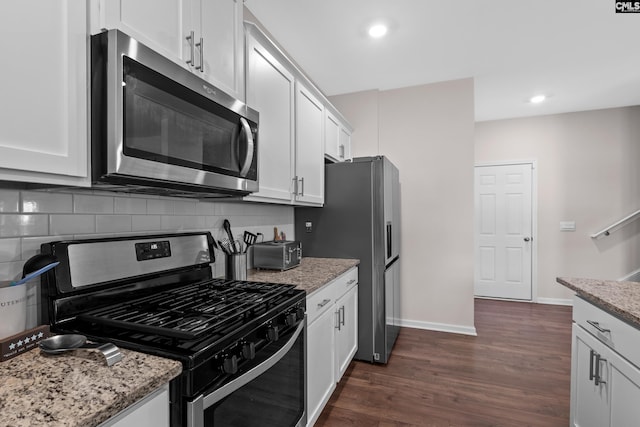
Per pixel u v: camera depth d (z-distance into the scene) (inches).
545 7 81.1
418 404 77.2
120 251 45.6
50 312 37.4
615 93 138.1
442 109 127.4
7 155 26.1
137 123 35.4
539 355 103.6
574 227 161.3
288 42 97.6
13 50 26.7
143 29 38.4
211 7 50.2
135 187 39.9
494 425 69.4
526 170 168.9
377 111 134.8
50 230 39.4
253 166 58.4
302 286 62.7
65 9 30.8
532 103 149.9
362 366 96.7
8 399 23.2
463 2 79.4
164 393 29.0
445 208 127.3
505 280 172.6
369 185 98.7
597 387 52.2
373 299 97.9
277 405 46.9
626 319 45.3
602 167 157.5
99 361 29.6
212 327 35.1
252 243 78.4
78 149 32.1
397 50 102.7
